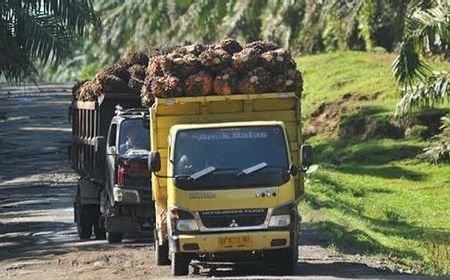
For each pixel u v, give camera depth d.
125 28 115.94
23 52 56.81
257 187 34.59
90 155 52.00
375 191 73.06
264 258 36.00
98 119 50.22
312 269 38.62
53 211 65.19
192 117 37.34
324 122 99.44
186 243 34.47
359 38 119.56
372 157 86.00
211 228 34.53
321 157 90.12
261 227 34.56
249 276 35.75
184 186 34.66
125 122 46.84
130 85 49.66
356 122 93.62
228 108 37.38
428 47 52.34
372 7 79.56
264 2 101.75
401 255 46.62
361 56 117.00
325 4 87.56
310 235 50.69
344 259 42.59
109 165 47.09
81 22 57.25
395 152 85.50
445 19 51.88
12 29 56.31
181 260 35.56
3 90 166.88
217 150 35.22
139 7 114.94
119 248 46.44
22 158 97.38
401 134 89.56
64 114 134.12
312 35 100.06
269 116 37.78
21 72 57.69
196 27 109.50
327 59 117.25
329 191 69.44
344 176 80.19
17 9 56.06
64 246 48.75
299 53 120.44
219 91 37.00
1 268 41.75
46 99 151.88
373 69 109.88
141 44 113.81
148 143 46.53
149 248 46.03
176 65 37.00
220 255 35.12
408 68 53.09
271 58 37.34
